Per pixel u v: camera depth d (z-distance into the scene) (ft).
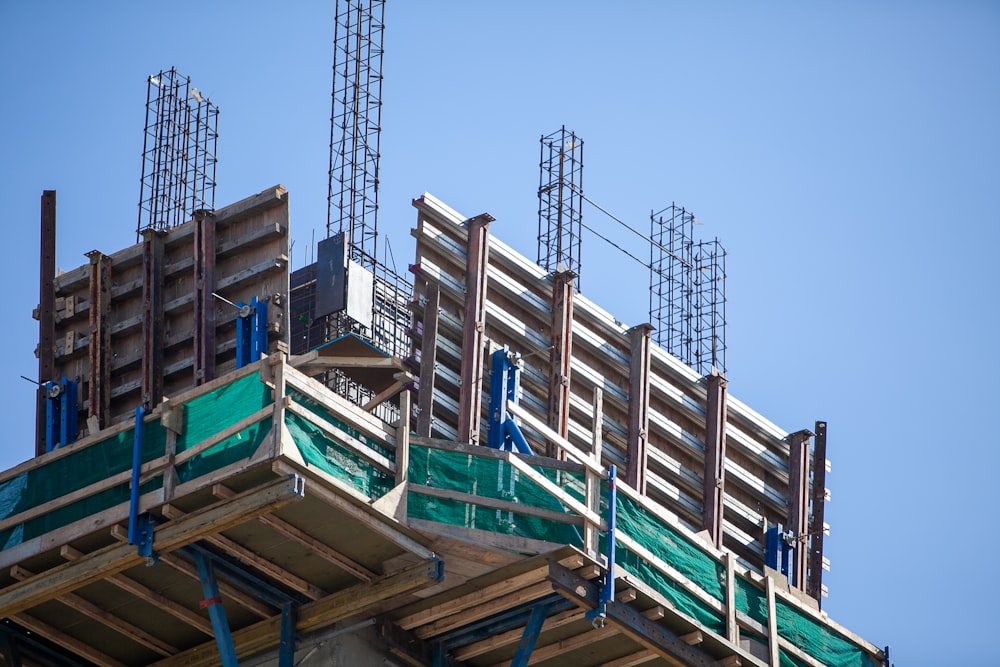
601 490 317.42
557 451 357.20
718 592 338.34
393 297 374.43
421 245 353.31
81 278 374.22
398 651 323.16
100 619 321.52
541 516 307.99
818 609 370.32
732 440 403.34
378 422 299.38
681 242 451.12
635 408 377.91
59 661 336.08
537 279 368.07
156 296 362.12
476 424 342.85
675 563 330.34
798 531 405.18
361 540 301.63
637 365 381.19
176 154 415.03
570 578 308.60
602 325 380.58
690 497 390.42
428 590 317.63
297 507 293.02
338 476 290.56
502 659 337.31
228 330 354.13
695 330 441.27
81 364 373.20
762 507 406.82
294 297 379.14
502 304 363.15
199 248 357.20
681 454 391.24
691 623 328.29
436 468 302.86
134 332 366.02
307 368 304.50
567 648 333.62
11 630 329.31
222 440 289.94
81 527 299.17
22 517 307.78
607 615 314.14
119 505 297.12
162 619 324.60
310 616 313.73
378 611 320.91
